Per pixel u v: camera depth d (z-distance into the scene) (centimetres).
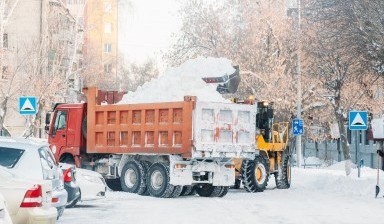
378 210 1975
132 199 2292
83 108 2708
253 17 4562
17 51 4609
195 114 2320
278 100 4338
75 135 2711
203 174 2445
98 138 2581
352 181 2975
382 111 4338
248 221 1655
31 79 4409
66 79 4984
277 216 1784
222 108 2370
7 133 4106
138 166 2470
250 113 2444
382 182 2764
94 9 6312
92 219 1650
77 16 5241
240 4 4800
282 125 3428
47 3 6103
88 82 6450
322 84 4150
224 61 2678
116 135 2516
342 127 3853
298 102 4256
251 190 2811
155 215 1772
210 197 2523
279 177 3109
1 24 4559
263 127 2953
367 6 2755
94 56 6894
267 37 4491
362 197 2514
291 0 5109
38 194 1102
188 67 2598
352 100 4172
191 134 2312
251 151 2442
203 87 2439
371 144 5231
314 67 4091
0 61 4447
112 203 2120
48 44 4972
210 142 2344
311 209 1998
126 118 2491
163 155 2422
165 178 2380
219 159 2459
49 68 5016
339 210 1972
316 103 4503
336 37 2939
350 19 2856
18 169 1209
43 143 1343
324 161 6322
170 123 2358
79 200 1961
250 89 4478
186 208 1989
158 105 2391
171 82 2473
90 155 2700
